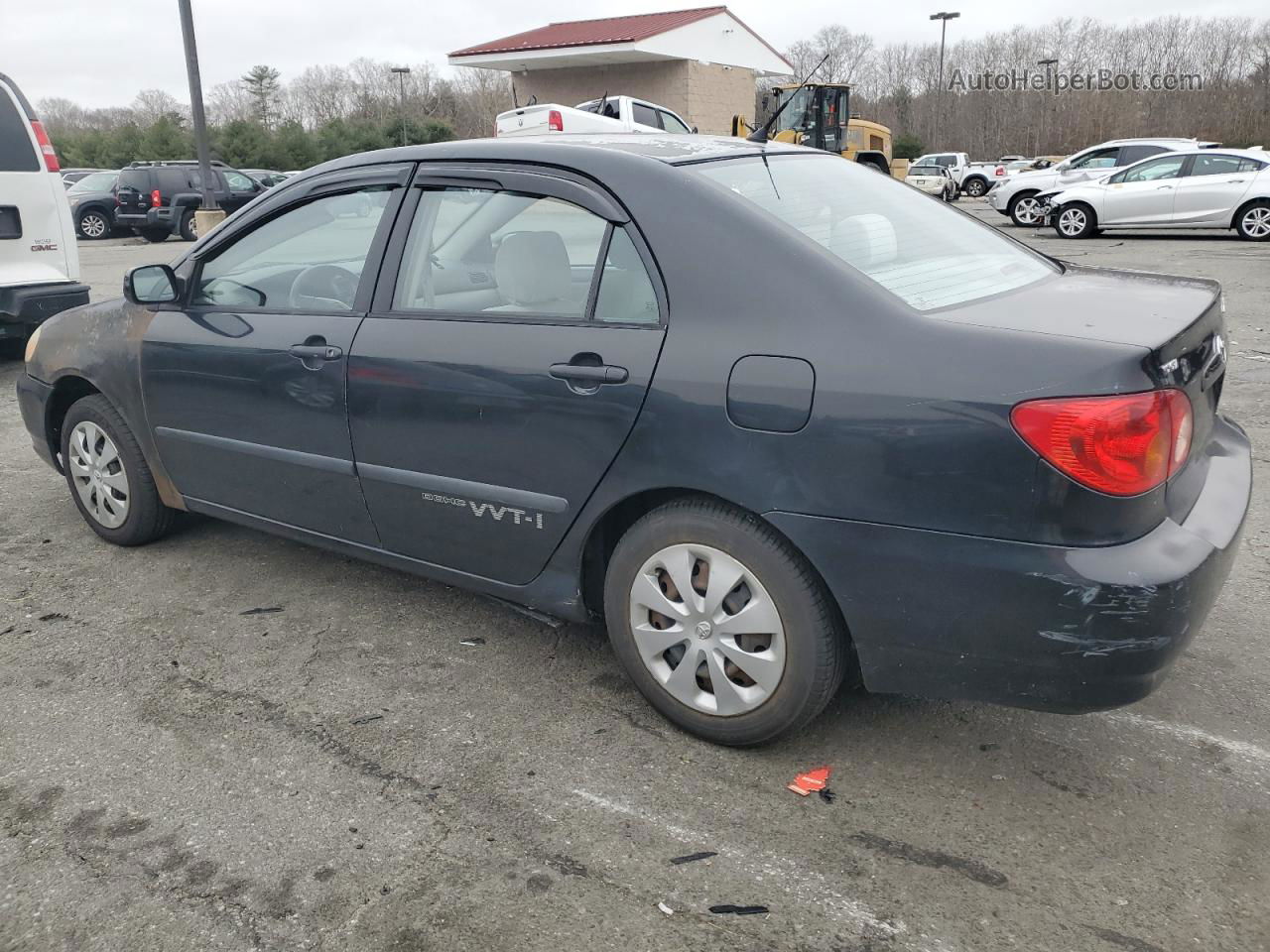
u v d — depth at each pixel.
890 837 2.51
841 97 23.39
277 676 3.35
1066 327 2.37
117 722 3.08
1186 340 2.39
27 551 4.44
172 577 4.14
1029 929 2.21
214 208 16.78
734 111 29.83
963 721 3.01
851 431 2.41
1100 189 17.05
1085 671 2.30
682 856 2.46
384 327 3.26
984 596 2.34
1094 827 2.54
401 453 3.24
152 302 4.01
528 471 2.97
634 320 2.77
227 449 3.78
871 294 2.49
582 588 3.06
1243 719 3.00
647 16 29.78
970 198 39.53
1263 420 6.02
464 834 2.55
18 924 2.27
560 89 29.61
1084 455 2.19
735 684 2.79
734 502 2.60
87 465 4.41
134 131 47.44
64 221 7.55
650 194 2.80
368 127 48.78
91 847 2.52
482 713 3.11
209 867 2.45
